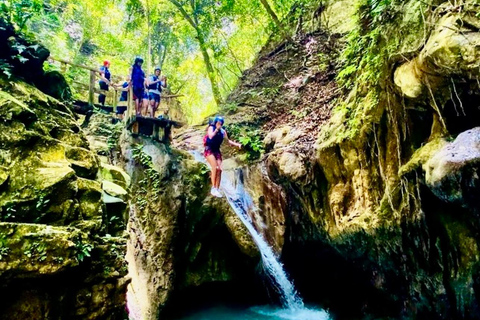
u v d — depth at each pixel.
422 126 5.29
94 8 16.17
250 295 8.62
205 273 7.74
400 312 6.45
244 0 13.72
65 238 3.61
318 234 7.82
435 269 5.25
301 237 8.46
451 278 4.97
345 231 6.69
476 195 4.07
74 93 8.77
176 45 21.66
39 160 4.17
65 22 15.83
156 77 9.03
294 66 12.22
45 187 3.90
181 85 21.81
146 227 7.37
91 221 4.18
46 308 3.54
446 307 5.27
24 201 3.77
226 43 15.66
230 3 13.52
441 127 4.79
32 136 4.22
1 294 3.30
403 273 6.02
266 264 8.23
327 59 10.34
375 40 5.59
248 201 9.15
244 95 12.78
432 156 4.52
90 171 4.77
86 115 8.81
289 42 13.01
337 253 7.73
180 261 7.54
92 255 4.01
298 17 13.03
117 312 4.20
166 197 7.60
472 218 4.42
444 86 4.49
